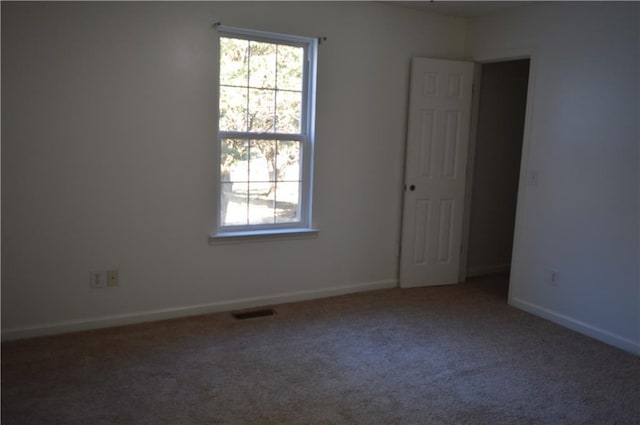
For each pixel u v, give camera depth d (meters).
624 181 3.28
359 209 4.23
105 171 3.22
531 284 3.96
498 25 4.16
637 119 3.19
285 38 3.74
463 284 4.71
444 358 3.11
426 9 4.18
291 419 2.39
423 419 2.44
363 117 4.11
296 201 4.02
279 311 3.82
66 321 3.26
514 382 2.83
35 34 2.91
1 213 2.99
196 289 3.64
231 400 2.54
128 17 3.14
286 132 3.88
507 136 4.96
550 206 3.77
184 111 3.39
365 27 3.98
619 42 3.27
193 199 3.52
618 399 2.68
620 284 3.34
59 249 3.17
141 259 3.42
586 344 3.39
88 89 3.09
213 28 3.40
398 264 4.53
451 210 4.56
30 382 2.62
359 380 2.79
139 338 3.22
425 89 4.26
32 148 3.00
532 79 3.86
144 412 2.40
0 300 3.06
